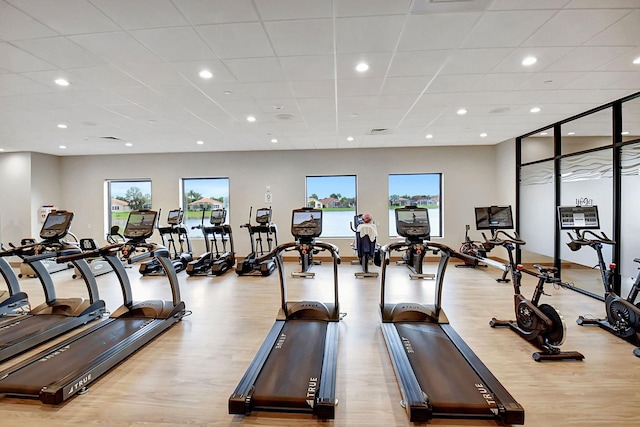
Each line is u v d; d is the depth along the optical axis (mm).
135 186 9016
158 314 3742
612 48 3012
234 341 3379
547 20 2549
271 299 4910
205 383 2594
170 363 2910
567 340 3336
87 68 3354
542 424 2094
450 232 8234
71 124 5570
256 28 2643
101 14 2398
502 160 7766
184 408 2277
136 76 3574
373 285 5723
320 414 2070
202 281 6117
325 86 3951
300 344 2936
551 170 6125
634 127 4438
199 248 8867
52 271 6855
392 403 2336
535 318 3148
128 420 2152
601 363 2877
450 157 8211
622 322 3324
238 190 8656
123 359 2912
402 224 3777
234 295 5133
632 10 2408
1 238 7980
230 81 3750
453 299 4805
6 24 2508
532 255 6871
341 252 8461
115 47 2922
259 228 7074
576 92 4207
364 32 2721
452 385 2266
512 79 3771
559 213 3867
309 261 7422
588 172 5180
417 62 3307
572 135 5605
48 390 2230
